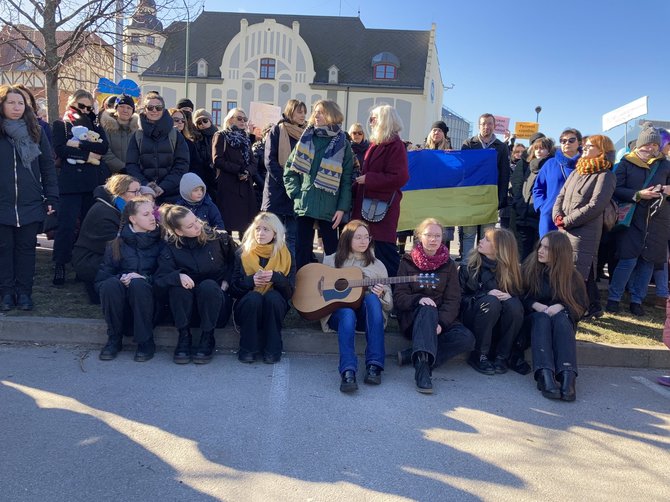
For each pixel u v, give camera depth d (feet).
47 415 10.91
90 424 10.62
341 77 139.95
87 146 18.88
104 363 13.94
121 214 15.69
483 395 13.20
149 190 17.13
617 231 19.40
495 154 23.31
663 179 19.02
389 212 17.21
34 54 32.53
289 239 19.89
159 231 15.05
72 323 15.24
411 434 10.93
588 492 9.14
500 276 14.99
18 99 15.89
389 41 145.18
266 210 18.53
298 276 15.58
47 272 21.54
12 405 11.27
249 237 14.92
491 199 23.39
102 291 13.96
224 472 9.20
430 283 14.35
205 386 12.78
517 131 46.91
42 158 16.92
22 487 8.54
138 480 8.86
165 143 18.84
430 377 13.57
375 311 14.25
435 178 23.29
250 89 140.46
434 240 14.83
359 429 11.02
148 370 13.61
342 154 16.74
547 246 14.66
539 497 8.93
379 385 13.51
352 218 17.89
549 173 19.77
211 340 14.62
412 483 9.16
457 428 11.31
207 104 140.46
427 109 139.13
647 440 11.19
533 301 14.80
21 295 16.49
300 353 15.48
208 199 17.66
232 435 10.46
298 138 18.31
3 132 15.80
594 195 16.94
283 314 14.57
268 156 18.42
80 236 16.92
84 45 31.86
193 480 8.93
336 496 8.68
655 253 19.11
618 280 19.54
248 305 14.19
